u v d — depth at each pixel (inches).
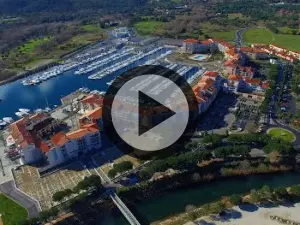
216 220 6402.6
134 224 6210.6
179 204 6914.4
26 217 6520.7
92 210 6732.3
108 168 7844.5
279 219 6314.0
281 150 7642.7
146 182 7337.6
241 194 7062.0
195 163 7682.1
